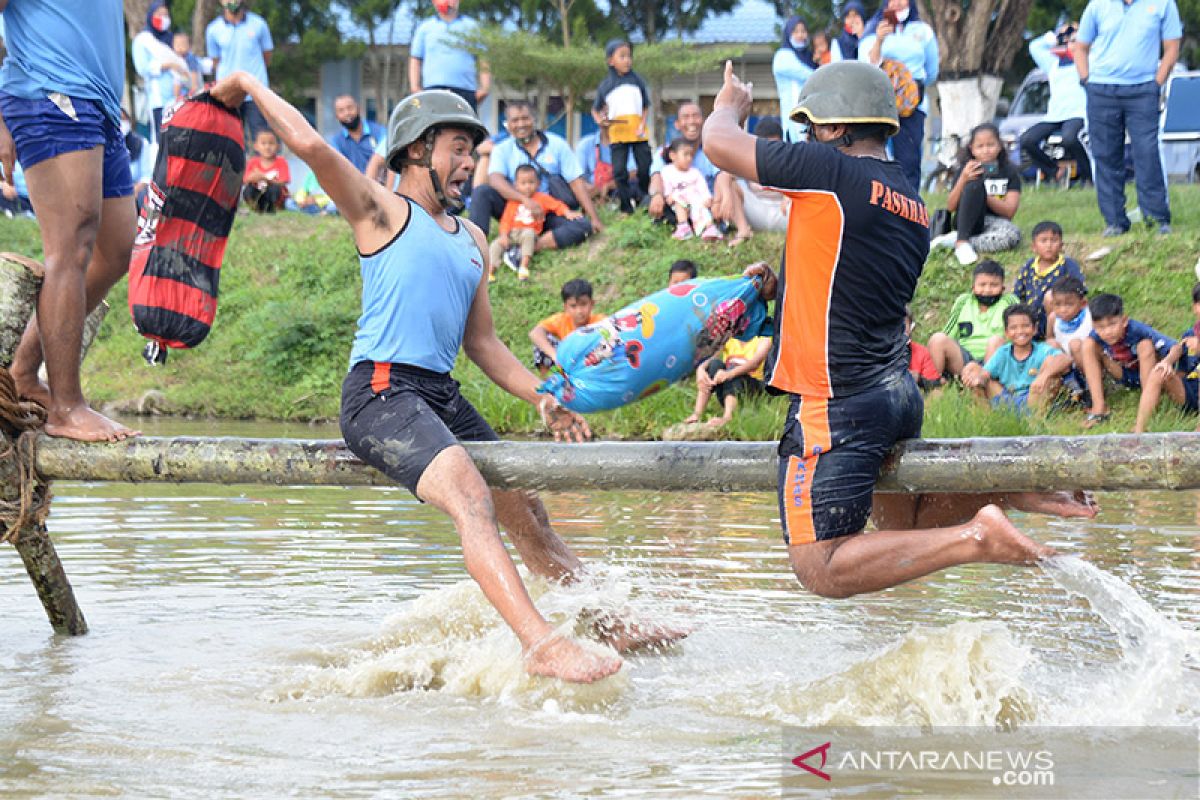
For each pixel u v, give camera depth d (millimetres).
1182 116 28703
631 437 21000
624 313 9414
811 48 26219
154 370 26156
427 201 9625
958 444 8633
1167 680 8398
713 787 7020
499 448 9258
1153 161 23203
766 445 8977
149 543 13234
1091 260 22812
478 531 8797
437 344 9406
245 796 6848
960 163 23656
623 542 13242
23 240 29188
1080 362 19453
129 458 9664
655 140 43688
